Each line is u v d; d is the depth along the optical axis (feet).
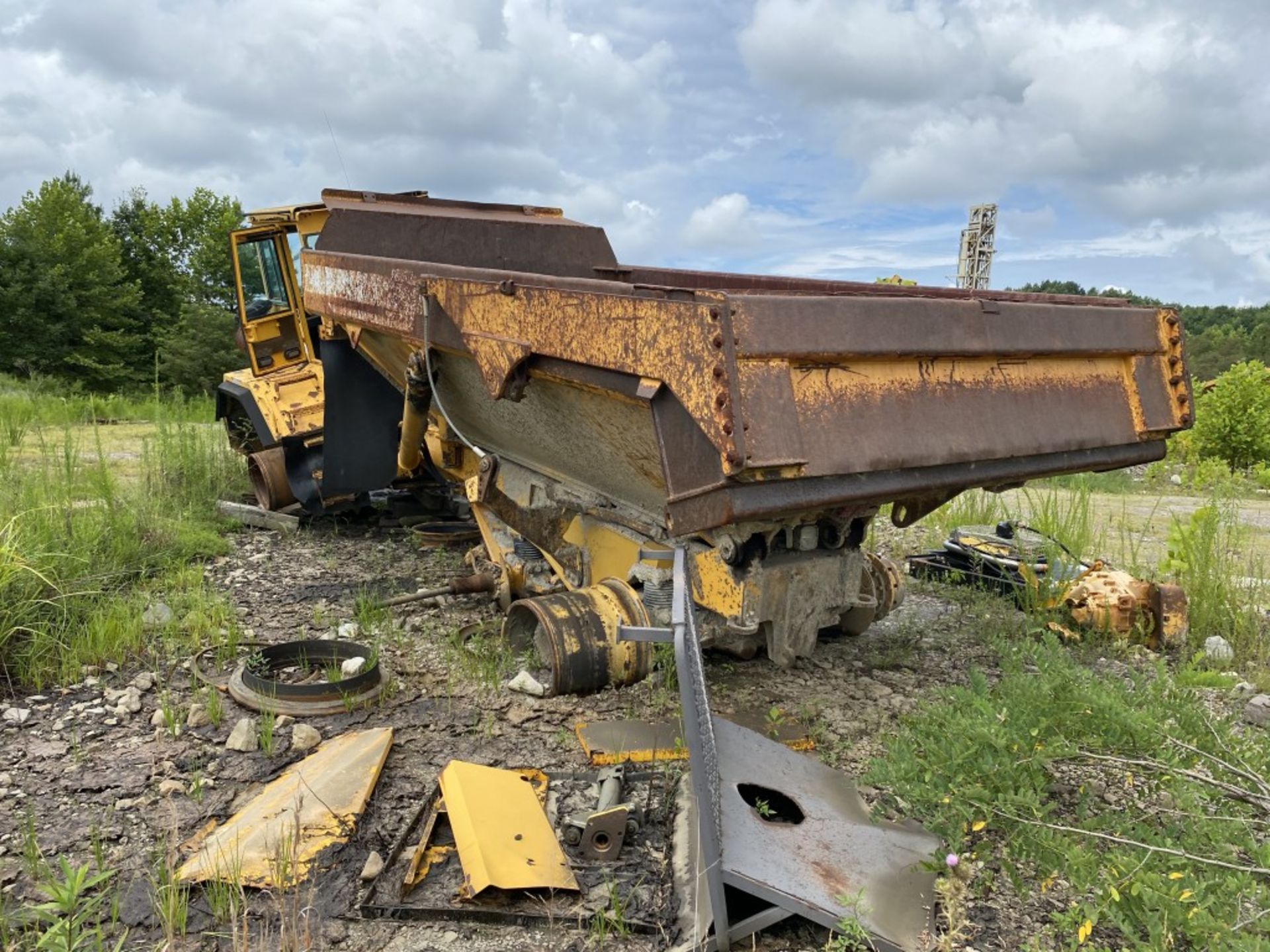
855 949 8.34
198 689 14.08
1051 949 8.65
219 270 171.63
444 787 10.64
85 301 140.05
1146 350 13.53
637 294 10.52
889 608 16.72
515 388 13.19
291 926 8.69
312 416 24.61
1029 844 9.12
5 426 35.45
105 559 19.08
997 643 12.68
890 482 10.64
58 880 9.30
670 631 8.25
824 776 11.21
